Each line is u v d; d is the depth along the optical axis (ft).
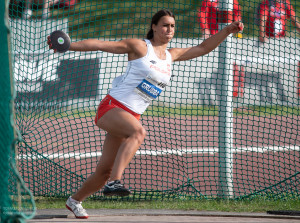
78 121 136.26
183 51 62.90
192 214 66.59
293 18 105.19
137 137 56.29
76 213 63.31
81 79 139.74
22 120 85.76
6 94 45.98
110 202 75.77
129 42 58.03
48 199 77.77
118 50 57.82
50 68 133.69
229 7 81.61
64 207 71.82
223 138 80.23
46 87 131.64
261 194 79.66
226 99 80.64
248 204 74.74
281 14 112.37
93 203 74.43
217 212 68.28
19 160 86.58
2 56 47.52
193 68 157.07
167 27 59.00
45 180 83.35
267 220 63.82
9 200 45.39
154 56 58.54
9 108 45.37
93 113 142.31
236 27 63.77
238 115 148.97
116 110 57.57
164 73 59.21
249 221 62.80
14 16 93.04
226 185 79.30
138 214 66.59
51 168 84.48
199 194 79.87
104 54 144.46
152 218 64.08
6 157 45.27
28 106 90.74
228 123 80.94
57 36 55.47
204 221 62.23
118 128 57.00
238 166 98.48
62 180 84.69
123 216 65.77
